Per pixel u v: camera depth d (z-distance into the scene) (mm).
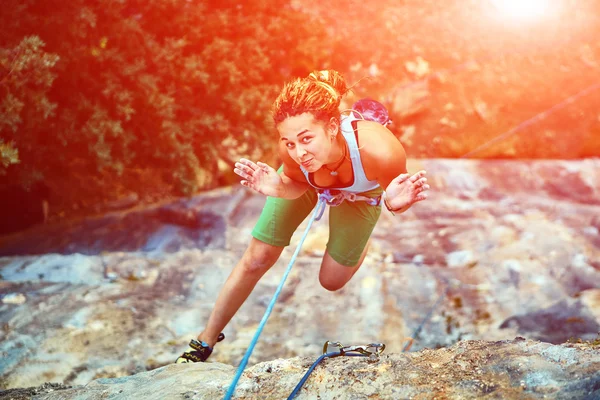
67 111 6641
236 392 2346
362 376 2322
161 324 5176
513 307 5551
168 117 7203
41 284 5734
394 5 10648
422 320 5371
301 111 2344
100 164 6816
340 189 2734
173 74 7402
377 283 5961
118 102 6820
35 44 5664
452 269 6289
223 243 6805
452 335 5133
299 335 5121
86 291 5609
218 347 4949
